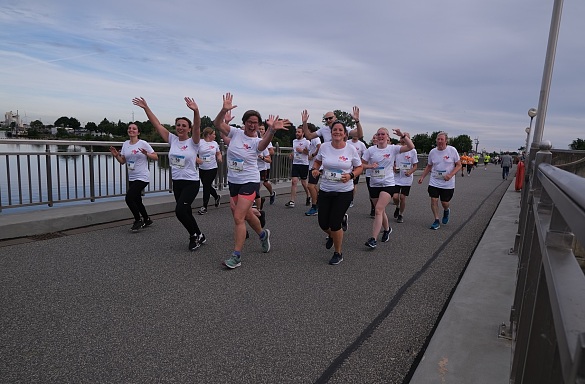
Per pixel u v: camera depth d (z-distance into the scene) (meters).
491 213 10.60
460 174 31.48
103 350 3.09
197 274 4.87
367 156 6.91
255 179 5.40
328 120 8.98
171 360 2.98
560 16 5.93
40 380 2.69
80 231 6.70
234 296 4.23
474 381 2.67
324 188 5.51
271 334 3.44
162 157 9.42
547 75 5.95
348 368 2.96
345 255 5.98
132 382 2.70
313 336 3.43
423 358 2.96
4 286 4.30
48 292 4.17
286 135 14.39
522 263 3.16
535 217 2.32
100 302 3.97
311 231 7.46
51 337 3.27
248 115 5.32
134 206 6.76
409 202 12.19
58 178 7.27
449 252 6.37
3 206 6.51
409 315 3.93
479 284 4.54
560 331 1.00
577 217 1.01
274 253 5.92
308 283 4.71
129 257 5.43
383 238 6.93
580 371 0.78
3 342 3.17
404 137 6.72
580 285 1.17
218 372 2.84
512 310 3.24
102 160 8.04
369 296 4.39
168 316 3.71
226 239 6.62
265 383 2.73
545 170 2.12
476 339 3.25
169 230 7.04
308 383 2.76
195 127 5.98
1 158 6.43
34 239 6.10
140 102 6.33
